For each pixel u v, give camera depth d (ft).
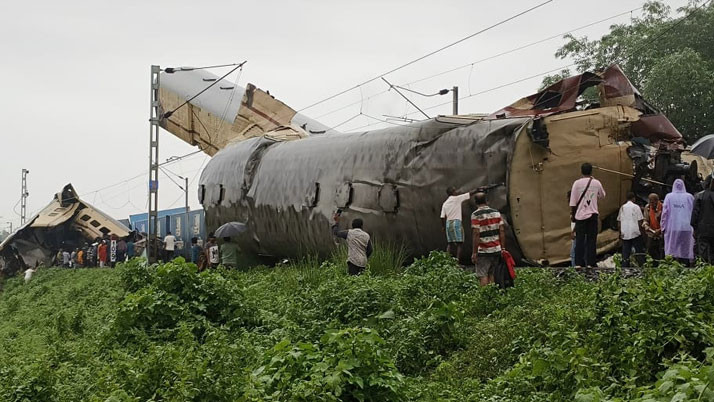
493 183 52.37
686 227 45.06
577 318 29.01
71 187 148.66
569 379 24.85
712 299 27.66
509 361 31.07
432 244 58.70
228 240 76.13
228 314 41.81
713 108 99.35
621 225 48.80
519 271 46.91
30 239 146.51
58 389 30.60
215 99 110.93
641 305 26.50
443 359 33.94
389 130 65.31
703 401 18.15
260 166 84.28
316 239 72.49
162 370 27.02
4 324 74.33
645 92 101.86
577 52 115.24
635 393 21.91
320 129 112.27
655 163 52.80
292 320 40.93
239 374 25.53
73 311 65.26
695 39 108.37
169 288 42.45
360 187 65.62
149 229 112.47
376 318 38.37
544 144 51.08
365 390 24.80
